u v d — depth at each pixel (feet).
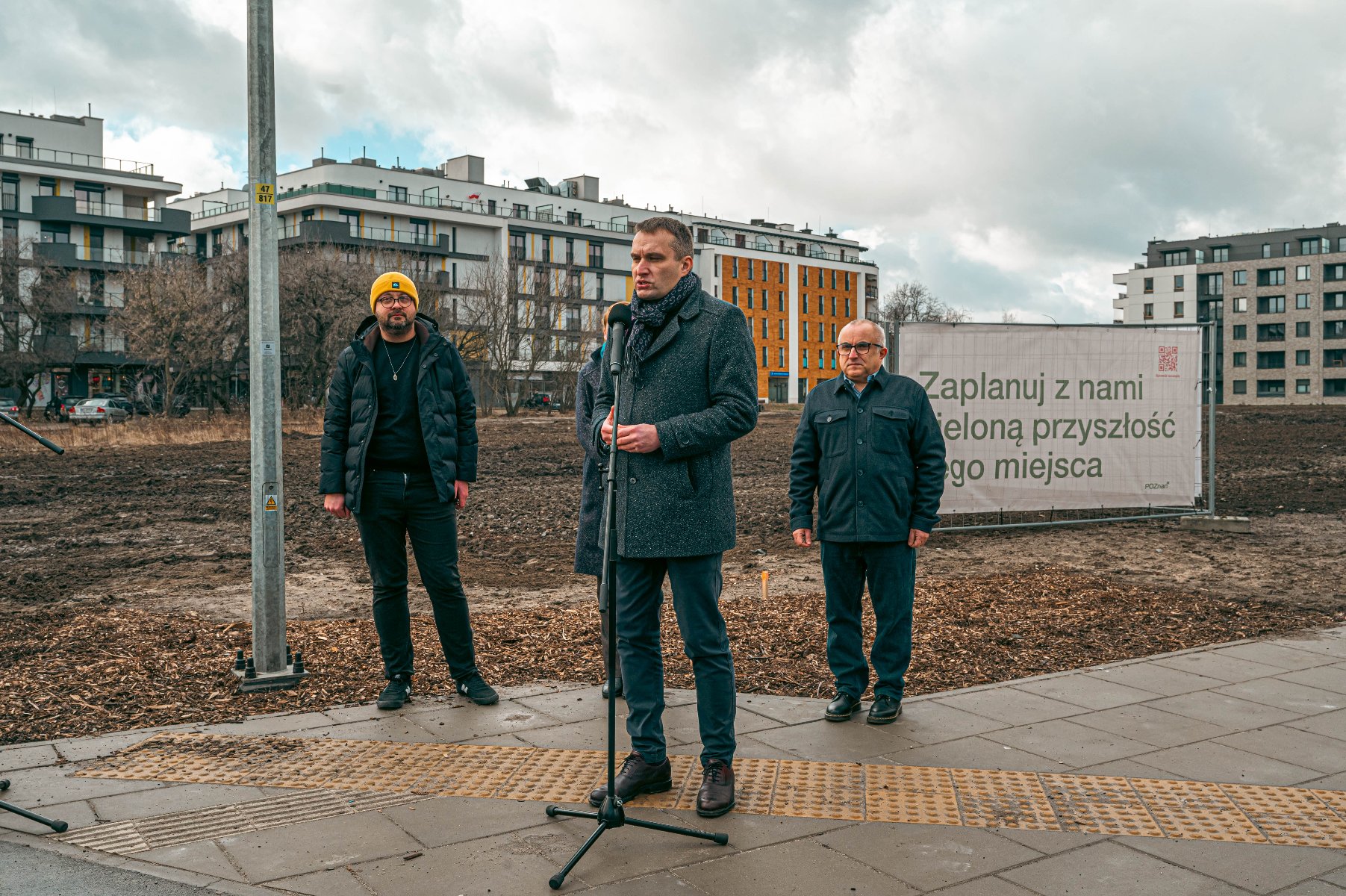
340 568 30.96
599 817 11.48
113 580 29.55
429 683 18.21
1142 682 18.11
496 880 10.59
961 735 15.26
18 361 181.47
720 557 13.09
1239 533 36.68
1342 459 69.87
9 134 241.96
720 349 12.65
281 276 148.36
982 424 35.32
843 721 15.98
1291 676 18.40
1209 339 37.81
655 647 13.16
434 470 16.48
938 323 34.63
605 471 13.29
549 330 203.41
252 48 18.06
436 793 13.02
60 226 222.89
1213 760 14.14
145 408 176.04
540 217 308.19
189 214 236.63
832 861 11.04
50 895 10.23
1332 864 10.94
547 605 25.22
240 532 40.93
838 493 16.02
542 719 16.11
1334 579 27.68
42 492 57.00
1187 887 10.41
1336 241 383.04
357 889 10.39
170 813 12.35
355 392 16.79
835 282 387.55
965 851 11.27
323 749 14.69
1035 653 20.26
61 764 14.08
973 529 36.37
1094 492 36.73
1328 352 382.42
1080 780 13.37
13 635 21.62
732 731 12.75
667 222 12.83
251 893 10.29
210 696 17.43
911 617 16.19
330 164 268.41
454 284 270.87
